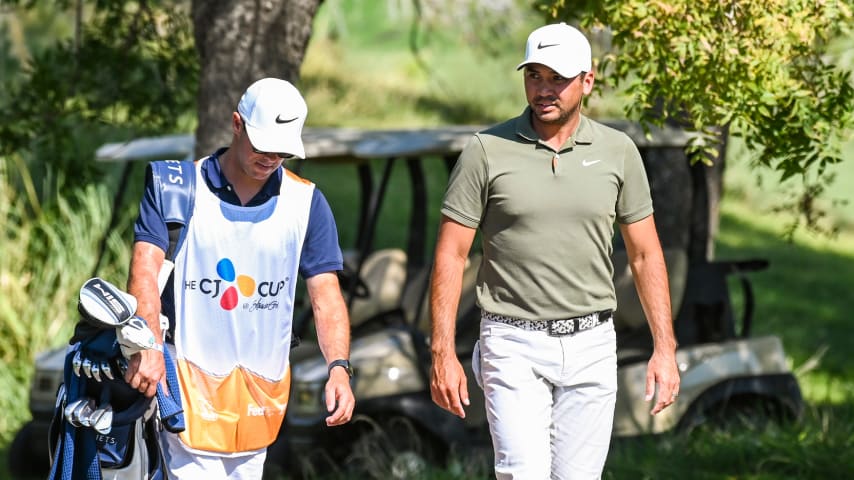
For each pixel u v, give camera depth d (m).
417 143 21.38
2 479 22.31
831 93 16.56
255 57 20.22
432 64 72.56
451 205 13.21
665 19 15.66
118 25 25.31
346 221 51.28
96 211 30.97
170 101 25.42
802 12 15.65
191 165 11.99
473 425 21.77
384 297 24.44
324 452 21.00
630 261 13.78
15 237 31.81
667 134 20.69
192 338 11.97
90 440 11.55
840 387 30.77
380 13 76.69
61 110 24.66
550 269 13.11
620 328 23.09
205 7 20.36
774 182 65.31
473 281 23.39
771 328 41.09
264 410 12.30
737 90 15.75
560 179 12.94
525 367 13.27
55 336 29.58
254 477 12.52
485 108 68.25
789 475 20.81
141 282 11.55
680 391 21.91
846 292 49.66
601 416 13.48
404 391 21.45
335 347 12.32
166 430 11.96
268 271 12.08
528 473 13.21
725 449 20.97
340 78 70.25
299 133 11.62
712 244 26.77
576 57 12.59
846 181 69.94
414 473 20.78
